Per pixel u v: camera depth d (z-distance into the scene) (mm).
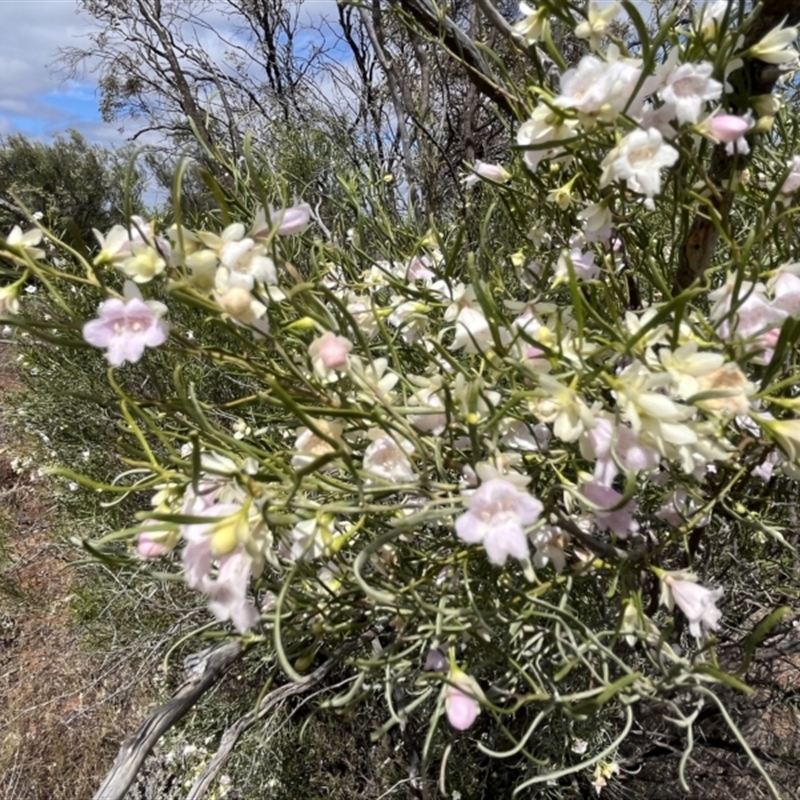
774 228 1210
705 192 1145
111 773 1177
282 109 4953
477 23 2516
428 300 1405
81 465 4074
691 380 917
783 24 969
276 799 3088
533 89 969
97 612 3654
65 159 9500
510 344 985
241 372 1724
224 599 875
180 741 3420
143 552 1049
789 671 2977
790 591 1943
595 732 2139
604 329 988
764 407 1131
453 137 3855
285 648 1384
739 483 1300
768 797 2889
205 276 963
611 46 1001
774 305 1042
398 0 1464
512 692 1227
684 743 2678
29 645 4430
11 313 1041
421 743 2830
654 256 1409
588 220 1158
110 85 7398
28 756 3916
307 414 1026
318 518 964
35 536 5082
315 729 3170
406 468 1093
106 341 972
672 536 1145
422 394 1145
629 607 1174
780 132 1446
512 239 2139
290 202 2135
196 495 855
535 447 1145
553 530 1149
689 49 1007
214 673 1322
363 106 4109
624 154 913
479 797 2693
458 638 1293
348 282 1679
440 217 3066
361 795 3066
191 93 6324
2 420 4832
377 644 1763
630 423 943
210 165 3547
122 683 3906
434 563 1190
